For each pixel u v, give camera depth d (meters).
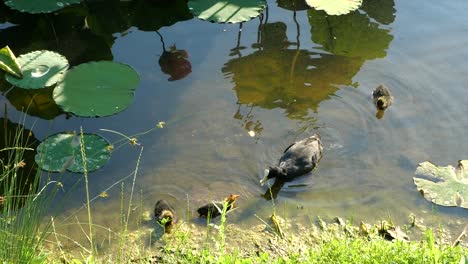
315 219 6.14
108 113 7.29
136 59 8.40
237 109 7.57
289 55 8.48
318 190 6.52
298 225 6.06
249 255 5.68
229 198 6.19
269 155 6.95
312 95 7.81
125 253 5.71
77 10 9.38
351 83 8.00
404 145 7.07
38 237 5.48
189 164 6.82
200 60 8.40
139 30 9.01
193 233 5.96
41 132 7.20
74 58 8.42
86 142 6.91
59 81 7.65
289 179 6.61
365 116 7.48
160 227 6.00
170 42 8.74
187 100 7.71
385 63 8.34
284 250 5.74
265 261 5.27
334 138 7.20
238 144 7.09
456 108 7.58
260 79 8.06
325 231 5.97
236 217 6.17
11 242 4.77
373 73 8.17
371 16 9.30
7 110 7.52
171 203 6.33
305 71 8.20
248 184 6.59
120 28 9.04
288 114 7.51
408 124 7.37
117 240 5.86
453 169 6.66
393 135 7.21
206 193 6.46
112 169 6.73
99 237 5.89
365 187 6.55
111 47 8.63
